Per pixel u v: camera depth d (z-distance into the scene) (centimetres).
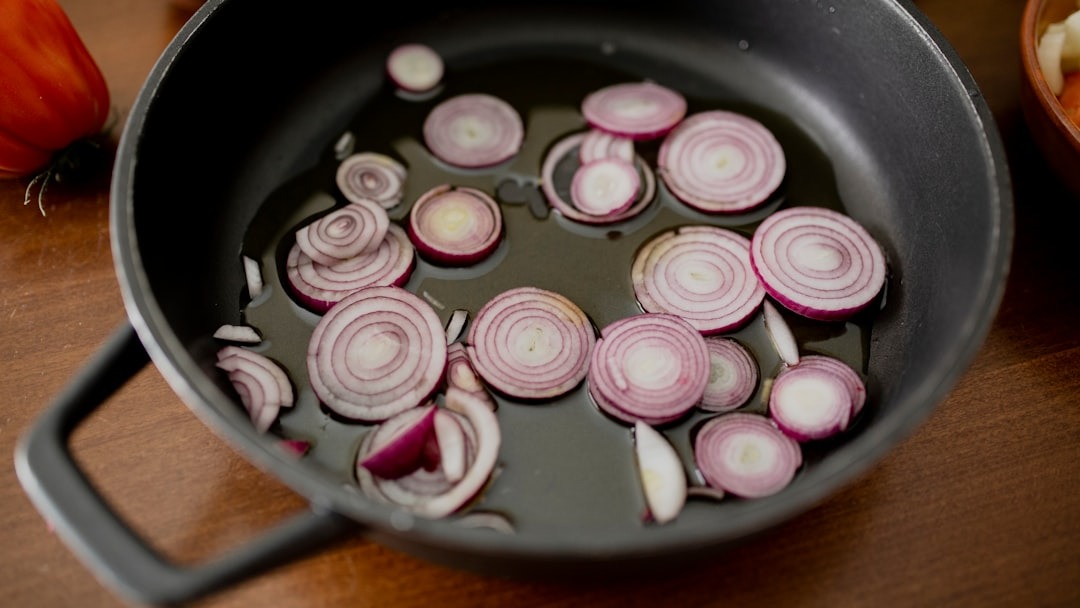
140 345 41
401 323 47
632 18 56
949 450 46
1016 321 49
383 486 44
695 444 45
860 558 44
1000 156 44
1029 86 48
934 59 47
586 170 52
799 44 54
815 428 45
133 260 41
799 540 44
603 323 49
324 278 49
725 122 54
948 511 45
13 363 48
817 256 49
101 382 40
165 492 45
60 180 52
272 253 50
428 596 43
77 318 49
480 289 50
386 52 56
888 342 48
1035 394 47
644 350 47
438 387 47
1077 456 46
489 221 51
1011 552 44
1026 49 49
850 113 53
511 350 47
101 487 45
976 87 46
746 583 44
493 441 45
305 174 52
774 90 55
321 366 47
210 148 50
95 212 52
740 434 46
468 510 44
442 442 45
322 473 44
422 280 50
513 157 53
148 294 41
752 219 52
